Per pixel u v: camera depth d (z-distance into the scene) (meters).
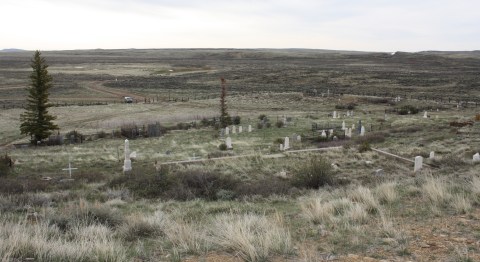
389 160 28.36
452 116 56.25
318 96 84.62
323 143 37.62
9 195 16.16
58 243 7.52
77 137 45.12
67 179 24.45
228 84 118.94
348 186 17.98
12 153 36.84
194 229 9.09
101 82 121.19
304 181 19.92
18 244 7.20
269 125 51.16
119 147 39.22
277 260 6.86
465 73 139.50
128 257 7.33
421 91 97.38
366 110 68.44
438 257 6.56
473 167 22.09
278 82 122.31
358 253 7.00
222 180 19.22
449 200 10.56
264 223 9.00
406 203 10.95
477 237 7.48
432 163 25.83
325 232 8.43
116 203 15.60
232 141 40.78
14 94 93.31
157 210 13.59
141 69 171.00
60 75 138.25
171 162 28.97
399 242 7.40
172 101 83.31
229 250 7.50
